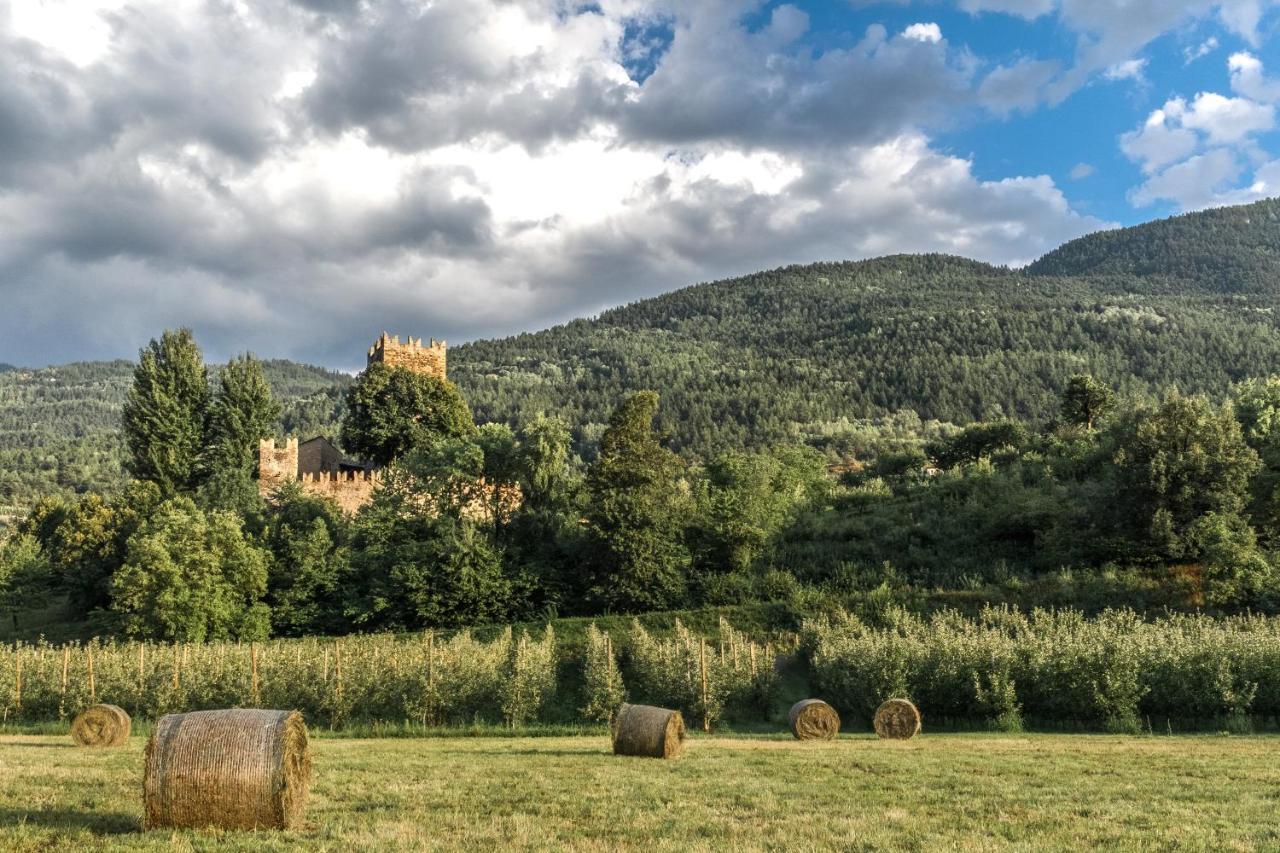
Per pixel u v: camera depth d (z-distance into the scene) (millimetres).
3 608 74750
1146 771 18109
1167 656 30250
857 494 76250
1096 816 13242
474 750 23078
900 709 27188
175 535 56438
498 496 67562
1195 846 11312
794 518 68938
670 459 65625
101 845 11000
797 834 11859
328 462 89938
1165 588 48531
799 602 51438
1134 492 53344
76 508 83750
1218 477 51969
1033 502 58938
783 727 34094
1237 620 39750
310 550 59531
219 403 83812
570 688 43312
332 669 33000
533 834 11711
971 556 57562
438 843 11156
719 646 44531
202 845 11094
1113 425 72625
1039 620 40438
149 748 12133
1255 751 21906
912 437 196875
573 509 66812
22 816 12773
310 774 12977
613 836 11703
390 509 65438
